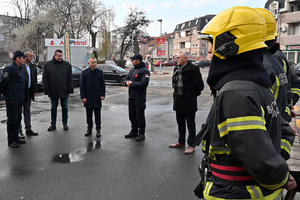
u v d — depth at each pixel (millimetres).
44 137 5973
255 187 1312
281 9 35531
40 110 9328
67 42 14375
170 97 12211
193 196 3291
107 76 17953
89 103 5938
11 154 4883
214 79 1462
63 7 34188
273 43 1908
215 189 1393
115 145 5387
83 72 5941
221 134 1328
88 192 3424
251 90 1289
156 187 3543
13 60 5223
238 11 1378
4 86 5074
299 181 1370
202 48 70312
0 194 3406
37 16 35656
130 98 5758
